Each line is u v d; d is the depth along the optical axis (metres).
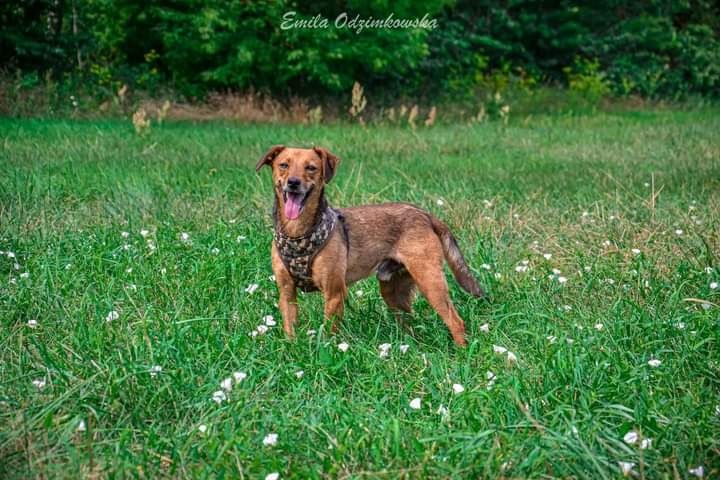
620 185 8.61
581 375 3.99
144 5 18.16
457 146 13.20
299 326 5.05
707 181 9.30
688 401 3.73
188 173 9.23
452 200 8.09
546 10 25.80
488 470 3.22
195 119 16.95
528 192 8.88
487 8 25.62
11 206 7.23
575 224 7.27
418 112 20.02
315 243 4.71
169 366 4.16
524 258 6.32
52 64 17.42
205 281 5.44
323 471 3.31
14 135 11.98
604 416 3.75
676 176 9.67
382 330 5.14
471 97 21.58
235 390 3.84
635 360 4.27
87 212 7.36
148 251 6.17
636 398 3.80
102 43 18.88
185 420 3.66
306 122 17.22
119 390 3.82
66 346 4.28
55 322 4.77
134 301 5.15
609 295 5.47
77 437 3.58
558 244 6.70
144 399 3.79
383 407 3.81
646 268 5.79
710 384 4.02
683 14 29.23
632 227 6.96
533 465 3.27
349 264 5.01
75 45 17.86
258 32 18.50
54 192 7.89
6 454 3.35
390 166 10.59
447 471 3.24
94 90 16.97
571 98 22.91
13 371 4.09
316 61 17.98
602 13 26.47
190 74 18.97
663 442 3.45
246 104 18.20
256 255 6.02
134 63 19.62
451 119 19.70
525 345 4.68
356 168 10.36
